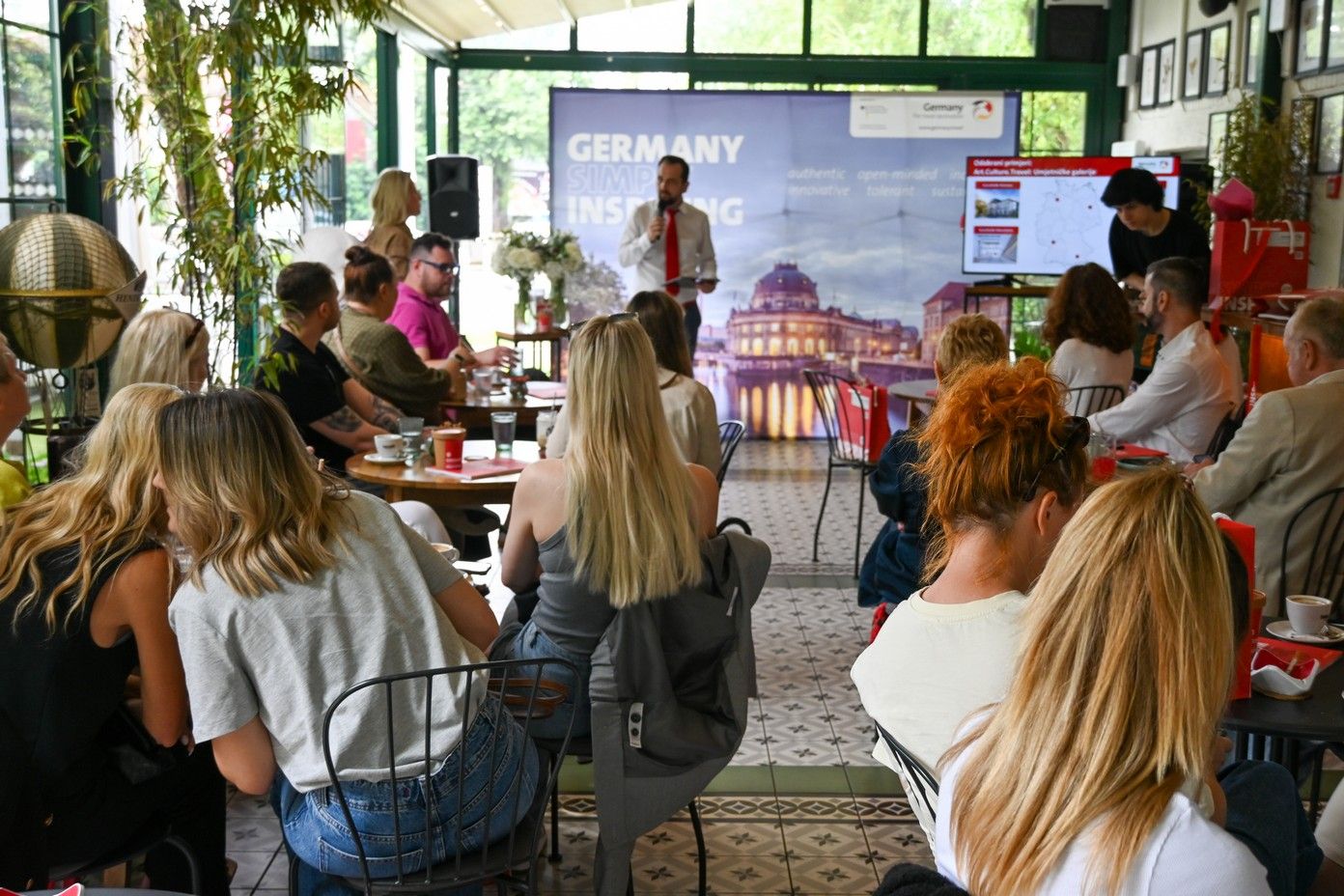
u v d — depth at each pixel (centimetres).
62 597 208
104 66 454
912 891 133
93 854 223
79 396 384
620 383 249
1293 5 773
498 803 216
